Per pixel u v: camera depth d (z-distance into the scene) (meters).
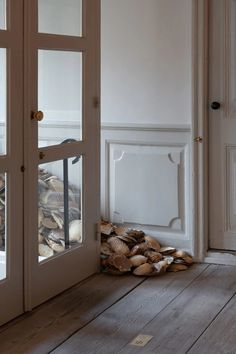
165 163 4.46
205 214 4.39
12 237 3.29
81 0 3.80
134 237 4.44
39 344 3.01
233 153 4.35
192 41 4.27
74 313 3.41
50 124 3.56
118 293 3.73
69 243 3.83
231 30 4.26
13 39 3.21
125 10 4.45
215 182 4.40
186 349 2.95
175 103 4.38
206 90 4.33
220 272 4.15
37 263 3.49
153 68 4.42
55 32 3.57
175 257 4.29
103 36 4.53
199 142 4.32
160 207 4.51
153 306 3.51
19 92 3.28
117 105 4.54
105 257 4.16
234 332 3.14
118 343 3.02
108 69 4.54
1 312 3.23
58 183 3.67
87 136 3.92
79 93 3.85
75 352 2.92
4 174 3.23
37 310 3.45
